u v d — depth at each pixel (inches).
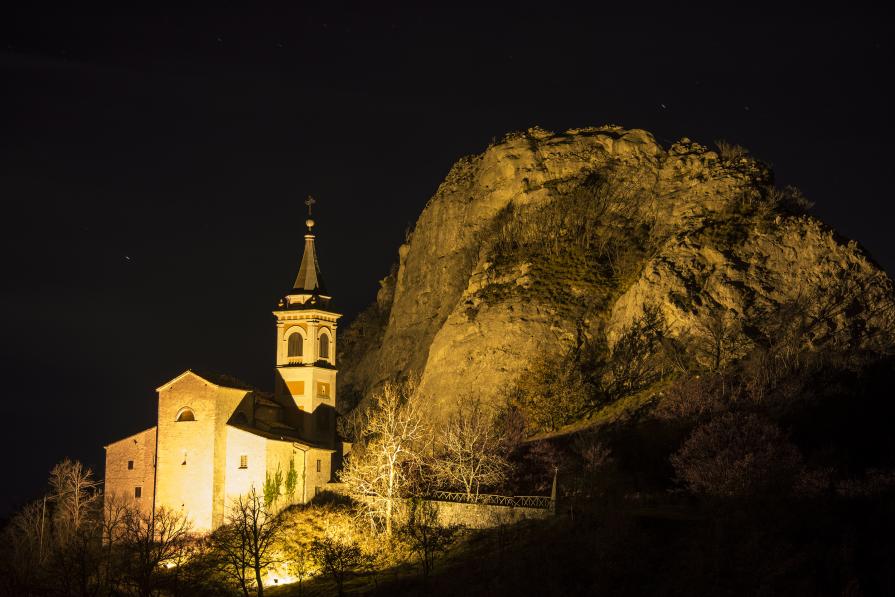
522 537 3385.8
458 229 7598.4
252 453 4311.0
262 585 3727.9
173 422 4411.9
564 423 5246.1
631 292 5861.2
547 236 6707.7
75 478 4392.2
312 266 5073.8
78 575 3499.0
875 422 4170.8
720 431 3617.1
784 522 2947.8
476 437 4180.6
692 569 2787.9
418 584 3233.3
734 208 6131.9
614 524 3073.3
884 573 2674.7
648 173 6825.8
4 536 4175.7
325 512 4212.6
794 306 5359.3
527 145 7367.1
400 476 4077.3
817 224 5703.7
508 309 6181.1
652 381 5378.9
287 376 4889.3
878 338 5103.3
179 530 4163.4
